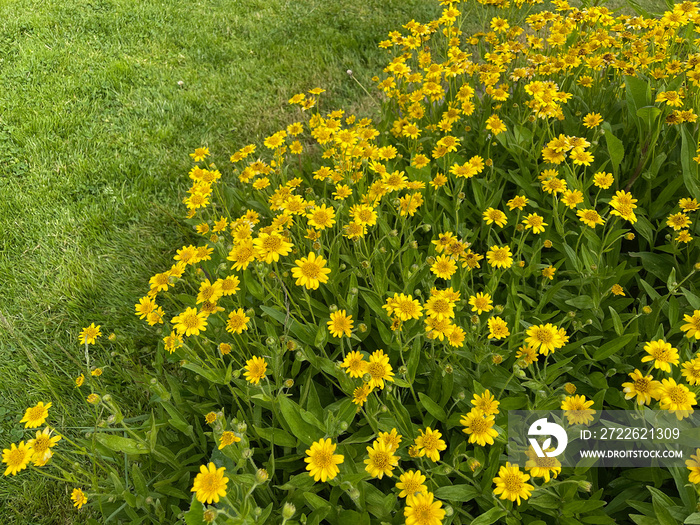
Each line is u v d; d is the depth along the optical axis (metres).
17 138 3.84
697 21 2.58
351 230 1.88
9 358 2.59
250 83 4.71
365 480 1.52
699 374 1.38
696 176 2.23
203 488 1.17
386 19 5.64
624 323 2.03
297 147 2.73
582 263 2.12
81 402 2.38
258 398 1.69
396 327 1.65
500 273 2.08
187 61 4.96
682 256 2.26
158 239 3.25
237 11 5.85
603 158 2.60
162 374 2.29
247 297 2.12
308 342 1.87
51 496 2.11
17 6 5.28
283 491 1.68
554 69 2.70
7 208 3.37
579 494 1.56
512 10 3.49
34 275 3.01
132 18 5.40
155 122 4.16
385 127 3.09
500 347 1.82
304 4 6.03
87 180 3.61
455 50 2.99
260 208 2.69
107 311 2.82
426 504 1.23
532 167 2.68
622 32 2.88
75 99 4.27
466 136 2.95
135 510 1.71
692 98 2.50
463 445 1.57
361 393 1.49
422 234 2.56
